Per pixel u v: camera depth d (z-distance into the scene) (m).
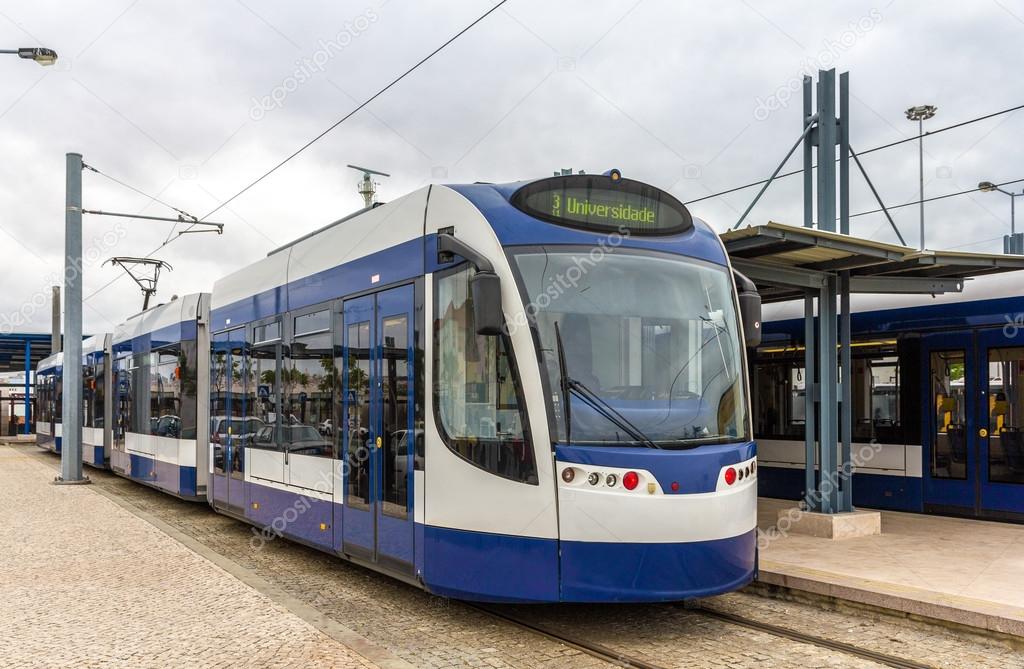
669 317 7.20
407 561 7.55
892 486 13.16
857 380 13.73
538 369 6.65
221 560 9.95
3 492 17.73
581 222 7.24
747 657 6.44
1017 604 7.17
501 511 6.74
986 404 12.12
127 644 6.44
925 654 6.59
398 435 7.79
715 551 6.73
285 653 6.18
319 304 9.47
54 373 32.25
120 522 13.10
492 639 6.96
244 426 11.55
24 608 7.61
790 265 10.49
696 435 6.97
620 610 7.83
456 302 7.18
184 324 14.89
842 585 7.91
